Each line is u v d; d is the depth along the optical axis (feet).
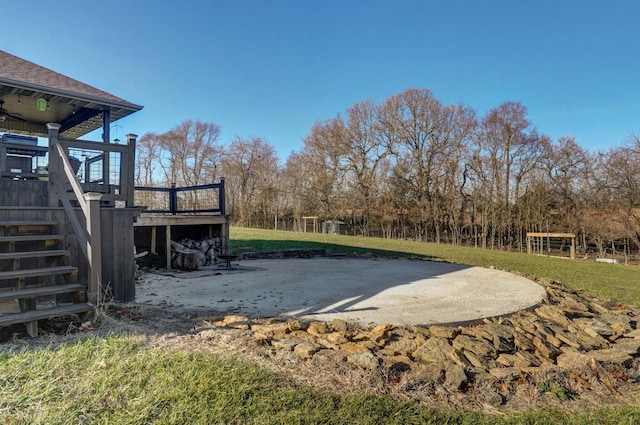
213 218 26.91
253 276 20.95
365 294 16.14
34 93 19.17
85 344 9.36
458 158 81.66
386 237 88.17
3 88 18.52
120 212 14.80
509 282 19.83
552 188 74.18
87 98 20.12
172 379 7.60
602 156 66.74
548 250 68.03
